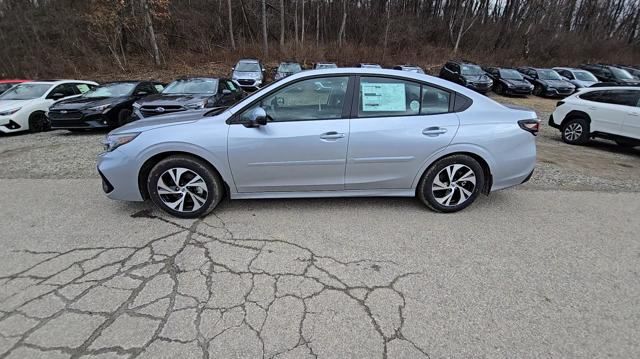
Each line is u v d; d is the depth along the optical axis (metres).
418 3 37.44
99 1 19.09
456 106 3.40
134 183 3.28
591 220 3.47
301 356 1.79
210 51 25.16
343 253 2.78
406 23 32.47
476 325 2.03
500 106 3.51
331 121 3.24
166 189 3.29
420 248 2.87
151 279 2.41
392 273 2.52
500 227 3.27
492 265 2.64
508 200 3.95
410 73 3.41
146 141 3.17
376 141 3.26
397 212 3.54
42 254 2.71
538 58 31.12
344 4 30.38
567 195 4.17
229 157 3.21
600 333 1.98
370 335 1.94
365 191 3.47
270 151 3.21
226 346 1.85
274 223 3.27
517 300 2.25
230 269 2.54
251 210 3.55
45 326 1.97
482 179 3.48
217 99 8.07
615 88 7.28
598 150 7.36
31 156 5.87
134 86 9.23
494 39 33.69
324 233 3.09
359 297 2.26
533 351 1.85
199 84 8.55
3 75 21.11
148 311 2.10
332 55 28.09
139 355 1.78
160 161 3.25
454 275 2.51
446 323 2.04
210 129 3.19
